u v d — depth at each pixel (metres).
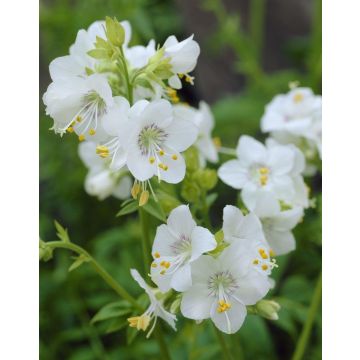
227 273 0.31
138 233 0.47
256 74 0.56
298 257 0.46
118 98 0.31
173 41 0.33
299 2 0.71
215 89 0.70
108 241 0.46
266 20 0.72
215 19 0.72
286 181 0.36
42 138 0.54
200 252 0.30
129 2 0.50
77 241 0.52
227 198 0.53
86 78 0.32
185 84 0.66
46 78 0.59
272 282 0.34
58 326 0.47
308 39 0.64
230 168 0.36
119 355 0.44
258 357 0.42
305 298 0.42
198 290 0.31
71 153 0.53
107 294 0.45
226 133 0.53
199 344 0.41
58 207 0.55
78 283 0.47
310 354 0.45
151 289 0.32
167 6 0.61
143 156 0.31
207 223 0.35
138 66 0.34
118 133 0.30
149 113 0.31
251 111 0.52
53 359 0.46
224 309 0.30
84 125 0.32
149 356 0.44
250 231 0.31
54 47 0.55
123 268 0.45
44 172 0.54
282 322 0.40
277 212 0.35
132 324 0.32
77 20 0.52
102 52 0.32
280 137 0.40
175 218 0.31
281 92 0.55
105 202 0.53
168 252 0.31
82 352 0.44
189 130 0.31
